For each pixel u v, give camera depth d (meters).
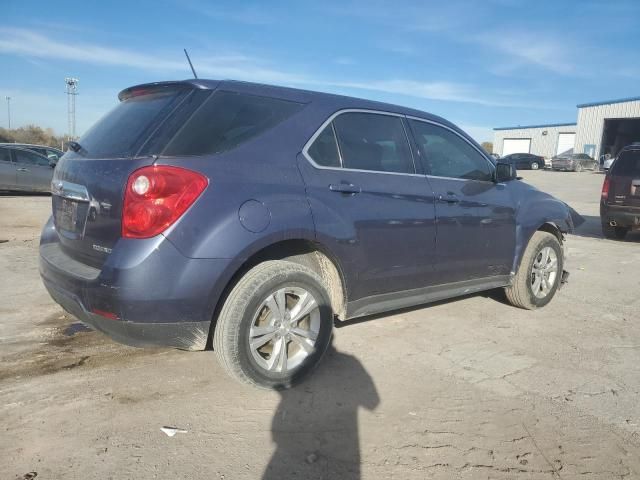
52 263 3.10
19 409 2.87
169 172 2.69
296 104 3.37
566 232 5.38
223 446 2.60
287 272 3.05
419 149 4.00
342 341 4.03
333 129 3.46
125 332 2.71
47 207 12.47
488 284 4.57
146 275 2.62
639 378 3.52
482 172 4.50
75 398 3.02
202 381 3.28
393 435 2.75
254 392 3.16
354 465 2.49
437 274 4.03
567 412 3.03
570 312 5.00
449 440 2.71
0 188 14.40
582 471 2.49
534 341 4.18
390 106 3.93
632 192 9.20
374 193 3.52
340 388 3.25
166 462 2.45
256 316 2.97
